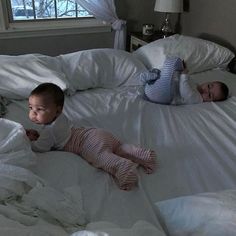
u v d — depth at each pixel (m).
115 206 0.94
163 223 0.87
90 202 0.94
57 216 0.83
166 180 1.08
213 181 1.08
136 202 0.96
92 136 1.17
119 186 1.03
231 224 0.71
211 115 1.56
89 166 1.12
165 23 2.91
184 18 2.78
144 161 1.14
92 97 1.69
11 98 1.58
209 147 1.28
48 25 2.69
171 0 2.51
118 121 1.46
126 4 2.87
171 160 1.19
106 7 2.68
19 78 1.58
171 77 1.70
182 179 1.09
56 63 1.77
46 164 1.08
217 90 1.72
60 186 0.98
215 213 0.76
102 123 1.43
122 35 2.86
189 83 1.73
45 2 2.65
